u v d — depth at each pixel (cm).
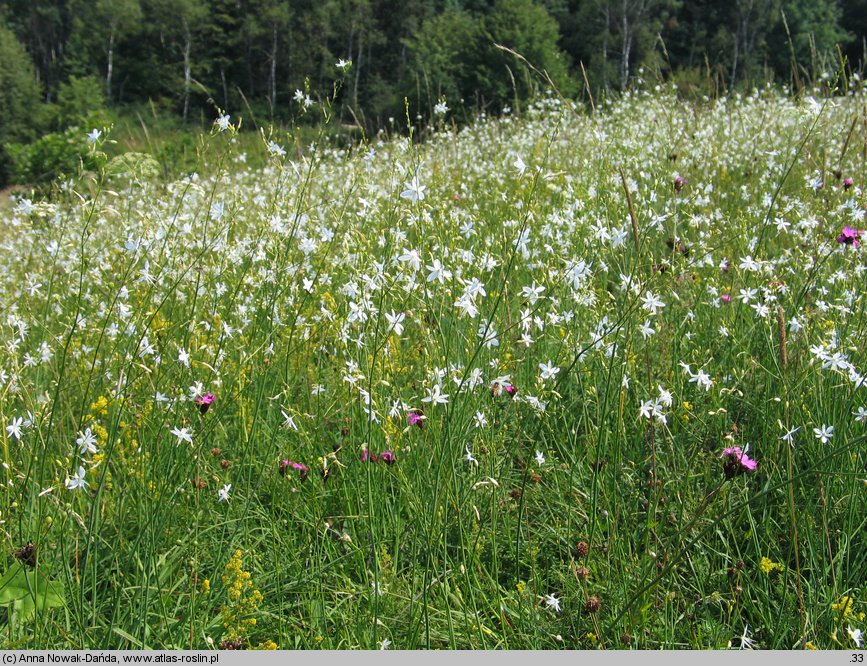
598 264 461
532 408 368
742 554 326
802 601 270
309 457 366
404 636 290
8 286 603
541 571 322
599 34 3581
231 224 446
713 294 441
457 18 2873
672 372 391
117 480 338
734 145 785
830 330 381
